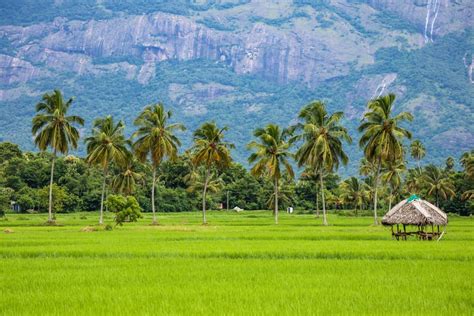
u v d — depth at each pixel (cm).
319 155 9300
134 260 4078
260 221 10888
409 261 3991
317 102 9594
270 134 10012
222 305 2638
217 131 10488
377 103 9138
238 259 4131
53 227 8562
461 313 2488
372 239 5941
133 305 2647
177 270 3581
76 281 3222
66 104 9956
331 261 4000
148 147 10069
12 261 4041
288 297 2798
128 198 8850
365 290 2945
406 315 2453
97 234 6588
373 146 9125
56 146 9756
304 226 8825
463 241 5581
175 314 2481
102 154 9850
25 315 2483
